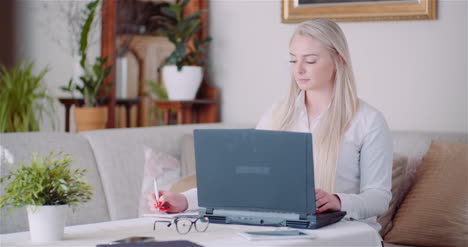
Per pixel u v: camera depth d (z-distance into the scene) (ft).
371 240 5.41
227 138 5.47
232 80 13.20
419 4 10.72
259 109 12.82
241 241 4.99
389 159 6.77
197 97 13.62
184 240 5.00
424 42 10.83
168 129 10.59
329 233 5.23
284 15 12.17
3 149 8.45
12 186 5.25
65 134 9.39
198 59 13.08
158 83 13.85
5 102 12.83
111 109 13.60
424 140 9.59
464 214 8.30
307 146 5.21
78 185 5.50
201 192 5.66
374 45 11.35
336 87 6.89
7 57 19.52
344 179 6.85
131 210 9.36
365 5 11.24
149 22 13.71
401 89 11.11
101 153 9.51
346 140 6.84
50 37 18.45
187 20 12.62
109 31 13.64
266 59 12.67
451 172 8.63
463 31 10.43
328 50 6.78
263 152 5.37
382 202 6.41
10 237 5.42
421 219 8.52
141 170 9.74
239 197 5.54
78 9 16.85
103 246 4.80
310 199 5.31
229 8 13.16
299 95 7.23
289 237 5.01
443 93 10.68
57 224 5.22
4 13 19.65
